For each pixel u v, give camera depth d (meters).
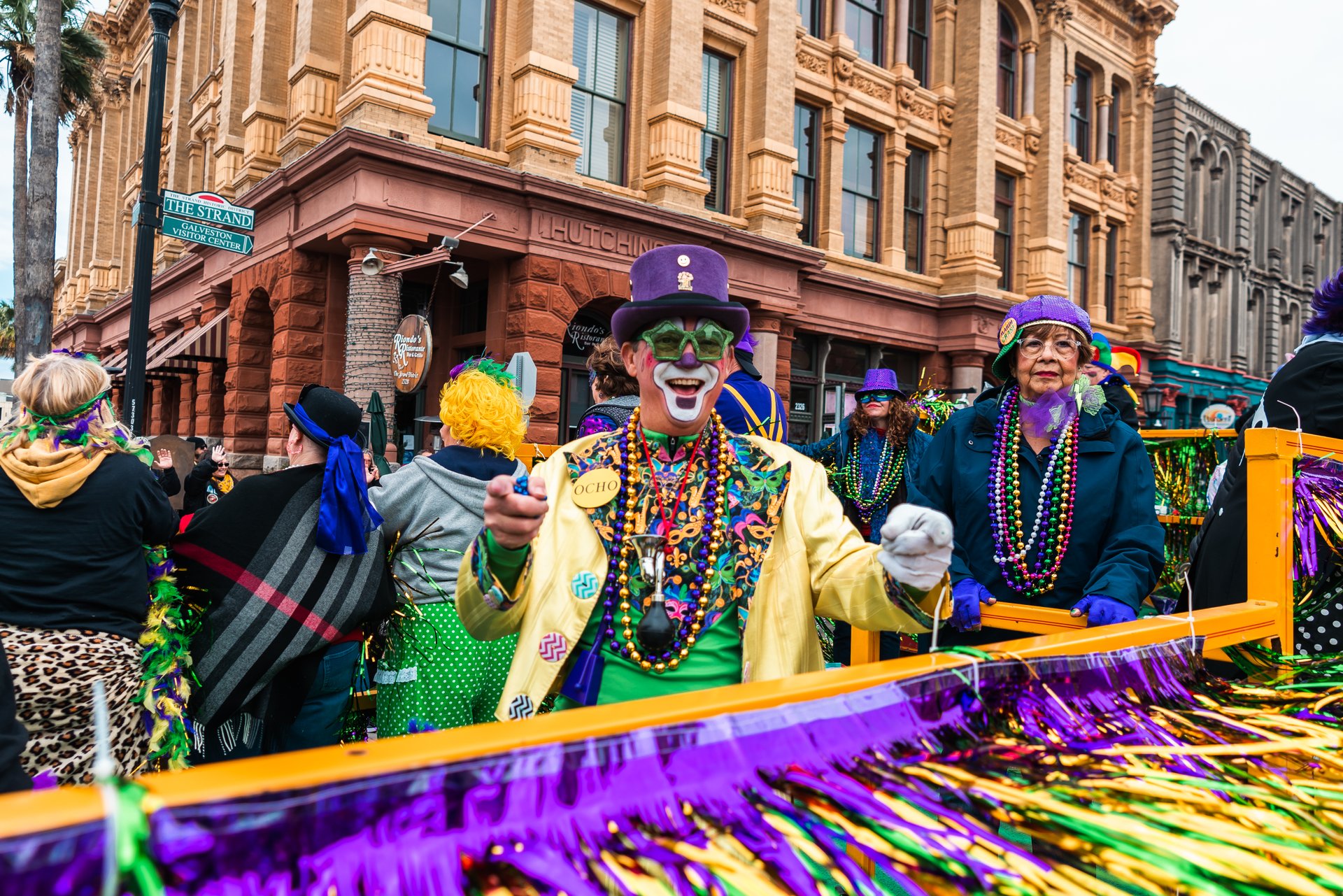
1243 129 24.27
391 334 9.73
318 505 2.45
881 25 15.84
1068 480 2.30
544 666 1.53
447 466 2.65
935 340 16.58
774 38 13.23
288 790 0.55
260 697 2.45
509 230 10.27
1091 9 19.17
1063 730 1.14
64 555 2.05
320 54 10.74
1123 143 20.64
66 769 2.01
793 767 0.83
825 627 3.51
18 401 2.10
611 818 0.69
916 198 16.66
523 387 6.52
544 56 10.62
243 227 6.98
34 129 11.99
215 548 2.34
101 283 23.53
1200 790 1.00
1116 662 1.33
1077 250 19.62
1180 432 4.13
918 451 4.81
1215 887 0.79
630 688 1.54
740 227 13.20
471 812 0.63
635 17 12.16
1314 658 1.88
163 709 2.21
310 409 2.49
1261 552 2.17
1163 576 4.14
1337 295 2.55
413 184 9.59
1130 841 0.83
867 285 14.88
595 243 10.91
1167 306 21.75
